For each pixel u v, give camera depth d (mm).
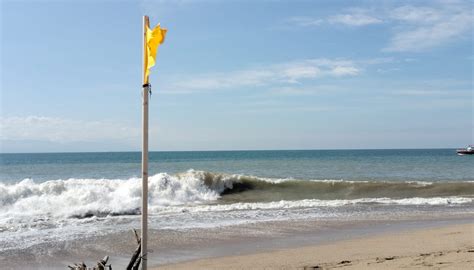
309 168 49406
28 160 82750
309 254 9695
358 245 10617
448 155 96062
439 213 16531
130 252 10414
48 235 12188
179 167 52875
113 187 20922
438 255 8766
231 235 12320
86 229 13055
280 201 20438
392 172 42750
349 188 24641
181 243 11336
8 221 14344
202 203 20375
